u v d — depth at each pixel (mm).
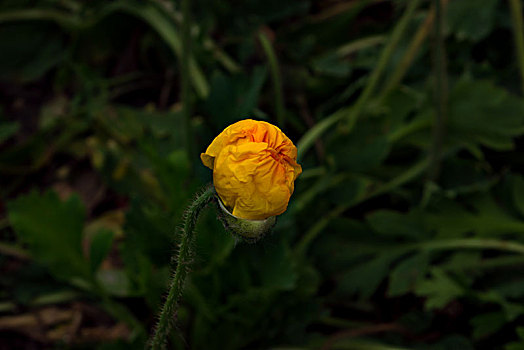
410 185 538
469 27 539
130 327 470
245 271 456
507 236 486
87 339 485
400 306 488
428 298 461
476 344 469
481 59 585
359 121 509
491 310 472
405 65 515
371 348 461
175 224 452
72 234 459
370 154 493
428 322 469
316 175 513
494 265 472
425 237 485
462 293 455
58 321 490
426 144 514
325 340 465
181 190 459
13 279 496
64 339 485
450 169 510
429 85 503
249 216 361
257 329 467
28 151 595
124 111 583
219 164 360
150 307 479
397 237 490
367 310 485
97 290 466
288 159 364
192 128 501
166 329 384
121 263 523
